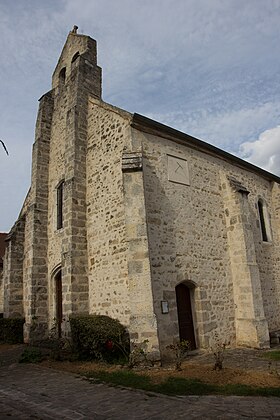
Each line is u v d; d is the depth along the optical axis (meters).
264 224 14.61
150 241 9.31
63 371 7.80
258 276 11.40
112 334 8.25
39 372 7.87
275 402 5.19
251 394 5.62
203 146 11.79
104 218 10.29
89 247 10.66
